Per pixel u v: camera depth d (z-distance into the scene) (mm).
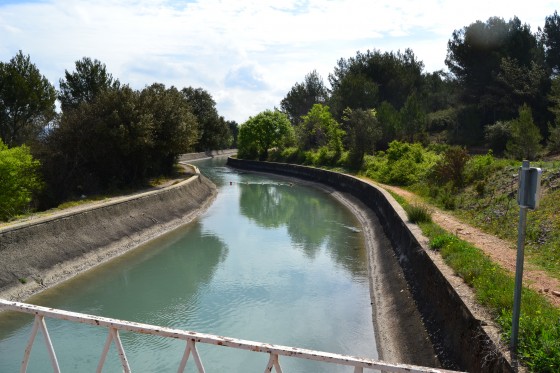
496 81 41562
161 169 36688
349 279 15203
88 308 12898
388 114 46406
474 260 10062
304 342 10844
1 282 13078
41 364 9797
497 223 15000
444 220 16859
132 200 21781
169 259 17750
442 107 58938
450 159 23469
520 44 42625
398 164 31047
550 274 9875
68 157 27938
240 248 19234
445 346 8570
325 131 52344
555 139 30031
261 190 38125
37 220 15562
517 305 5914
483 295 7984
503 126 36531
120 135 27969
